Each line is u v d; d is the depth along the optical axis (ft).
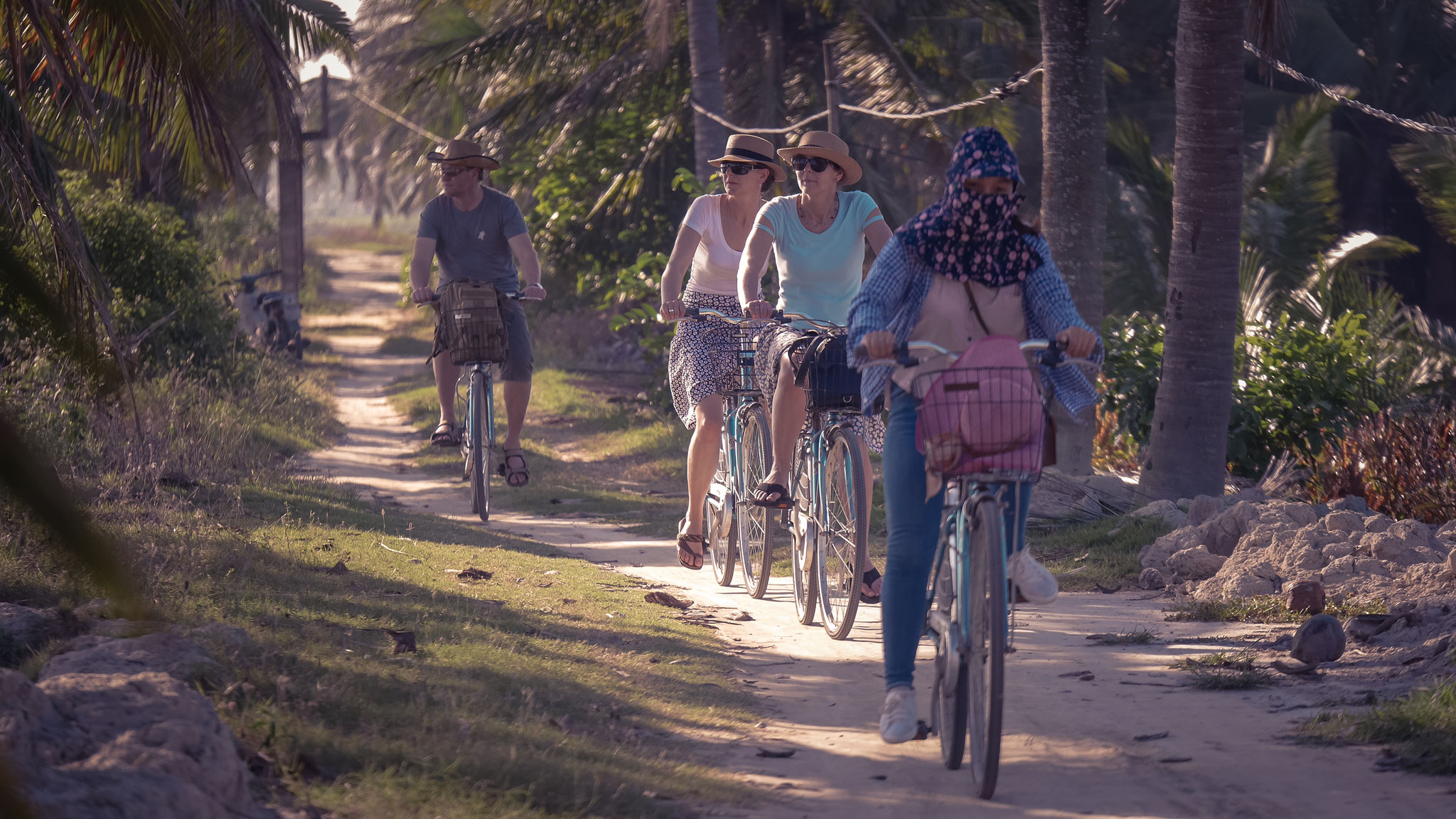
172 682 31.12
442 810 29.48
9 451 9.68
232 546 60.70
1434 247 285.84
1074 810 34.63
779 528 86.17
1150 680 51.16
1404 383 153.58
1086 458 120.88
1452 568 63.05
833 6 236.63
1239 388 123.34
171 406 105.91
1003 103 231.09
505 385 94.84
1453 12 283.38
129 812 24.04
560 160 247.29
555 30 247.09
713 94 179.83
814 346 57.67
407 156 368.07
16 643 39.58
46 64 62.08
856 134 251.80
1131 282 225.15
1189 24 94.27
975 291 39.19
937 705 42.16
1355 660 52.26
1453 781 35.60
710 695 47.42
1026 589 37.76
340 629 47.21
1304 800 34.81
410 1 331.98
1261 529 74.43
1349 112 277.23
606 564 80.64
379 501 105.29
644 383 229.04
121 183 157.48
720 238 69.87
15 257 12.37
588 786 32.83
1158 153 283.79
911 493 40.01
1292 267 204.33
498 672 44.16
